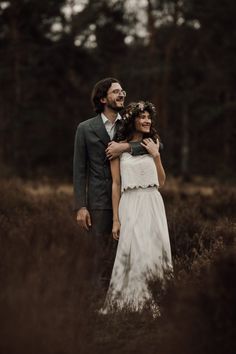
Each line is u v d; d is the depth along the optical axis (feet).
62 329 12.81
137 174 18.52
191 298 13.14
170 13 97.96
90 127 19.65
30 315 12.51
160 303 15.64
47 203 33.19
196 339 12.84
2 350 12.18
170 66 98.43
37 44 93.56
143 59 96.94
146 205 18.62
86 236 15.71
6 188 36.42
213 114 102.32
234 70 98.94
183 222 26.91
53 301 13.07
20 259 14.06
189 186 64.34
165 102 97.14
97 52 98.89
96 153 19.57
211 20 96.22
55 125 97.25
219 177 83.92
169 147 87.86
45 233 15.43
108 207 19.58
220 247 18.28
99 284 17.63
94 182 19.66
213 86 101.65
